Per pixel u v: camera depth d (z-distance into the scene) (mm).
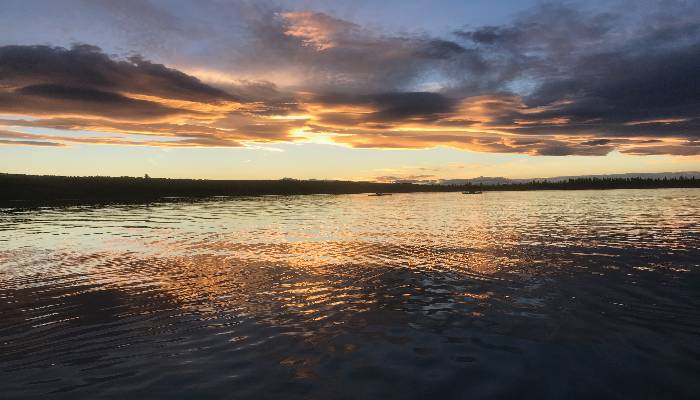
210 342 7742
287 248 18781
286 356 7066
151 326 8633
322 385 5988
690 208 41812
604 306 9672
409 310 9602
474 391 5750
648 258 15250
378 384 5996
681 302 9883
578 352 7086
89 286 11969
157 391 5852
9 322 8930
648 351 7090
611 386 5875
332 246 19297
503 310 9516
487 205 55750
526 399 5523
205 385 6027
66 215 37094
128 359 6996
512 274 13102
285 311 9594
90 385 6066
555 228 25312
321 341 7746
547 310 9453
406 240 21141
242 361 6875
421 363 6711
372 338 7875
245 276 13188
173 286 11930
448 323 8688
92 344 7680
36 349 7457
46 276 13273
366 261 15555
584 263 14578
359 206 55062
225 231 25406
